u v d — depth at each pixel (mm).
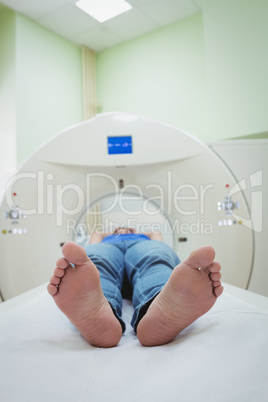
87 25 2803
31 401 460
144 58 2982
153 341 707
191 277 651
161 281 850
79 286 658
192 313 676
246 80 2117
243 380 464
